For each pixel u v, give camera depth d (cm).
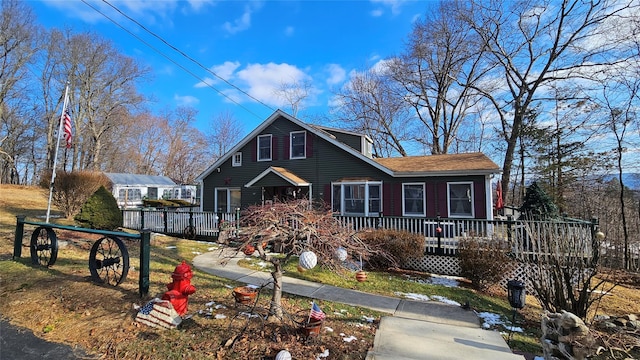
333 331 395
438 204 1249
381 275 767
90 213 960
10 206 1866
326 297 558
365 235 871
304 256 328
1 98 3034
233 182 1692
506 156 1933
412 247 829
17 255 645
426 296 617
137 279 546
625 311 679
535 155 1909
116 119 3659
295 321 358
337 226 406
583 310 534
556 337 396
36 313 407
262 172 1594
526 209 1095
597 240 704
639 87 1452
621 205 1470
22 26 2966
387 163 1482
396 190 1327
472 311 542
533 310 616
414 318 487
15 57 3025
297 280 659
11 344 334
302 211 388
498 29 1859
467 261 743
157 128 4369
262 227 359
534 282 606
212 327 376
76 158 3388
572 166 1767
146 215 1355
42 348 328
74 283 504
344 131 1623
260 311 419
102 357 313
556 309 548
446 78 2400
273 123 1620
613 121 1530
